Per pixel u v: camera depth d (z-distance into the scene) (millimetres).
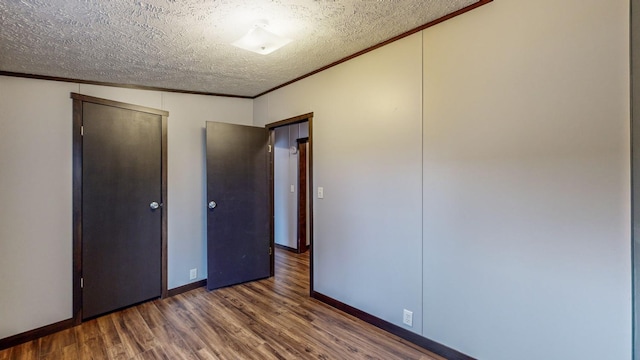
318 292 3068
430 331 2178
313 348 2232
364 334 2414
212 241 3363
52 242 2541
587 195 1531
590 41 1509
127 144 2943
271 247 3816
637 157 1349
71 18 1819
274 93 3535
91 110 2730
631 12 1389
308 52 2545
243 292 3309
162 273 3188
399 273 2346
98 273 2768
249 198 3623
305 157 4902
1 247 2342
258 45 2125
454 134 2010
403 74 2273
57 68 2492
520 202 1744
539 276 1689
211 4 1747
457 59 1982
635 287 1389
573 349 1593
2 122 2359
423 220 2186
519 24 1725
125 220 2936
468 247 1964
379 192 2465
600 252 1501
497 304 1849
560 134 1604
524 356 1754
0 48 2121
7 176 2369
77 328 2576
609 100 1463
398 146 2322
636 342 1384
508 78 1770
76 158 2646
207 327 2553
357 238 2652
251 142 3629
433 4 1860
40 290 2484
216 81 3182
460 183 1989
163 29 2020
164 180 3215
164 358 2131
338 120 2793
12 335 2359
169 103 3287
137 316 2771
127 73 2752
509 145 1776
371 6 1846
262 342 2316
